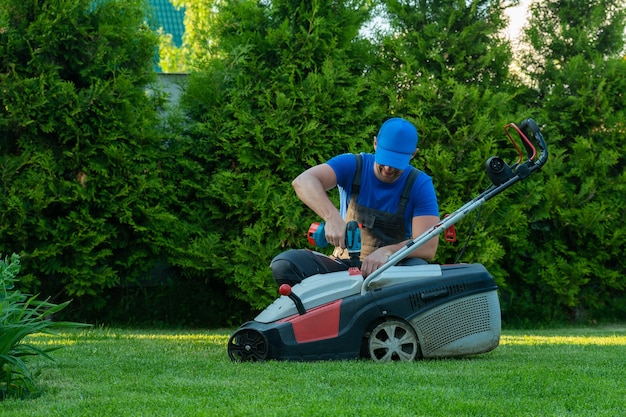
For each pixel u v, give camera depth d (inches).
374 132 334.6
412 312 162.4
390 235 169.9
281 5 335.0
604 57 380.2
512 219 328.2
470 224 322.7
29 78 297.9
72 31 306.2
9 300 126.1
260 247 308.3
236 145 317.4
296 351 159.0
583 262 346.6
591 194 345.7
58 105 298.0
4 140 304.2
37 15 302.8
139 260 309.0
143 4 336.5
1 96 294.0
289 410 104.4
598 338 259.9
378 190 169.2
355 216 170.9
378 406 108.4
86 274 297.6
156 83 336.8
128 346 198.1
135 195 302.4
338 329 161.3
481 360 167.0
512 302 353.4
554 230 354.3
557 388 125.9
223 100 323.9
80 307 315.9
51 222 301.1
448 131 334.0
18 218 291.3
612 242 346.9
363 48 347.6
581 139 349.4
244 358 160.7
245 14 336.2
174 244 309.0
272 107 320.8
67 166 301.4
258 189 312.8
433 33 350.0
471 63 351.6
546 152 162.7
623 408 112.3
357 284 162.6
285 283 170.6
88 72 305.7
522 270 355.6
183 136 319.3
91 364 154.0
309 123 318.0
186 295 331.3
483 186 330.6
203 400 111.7
